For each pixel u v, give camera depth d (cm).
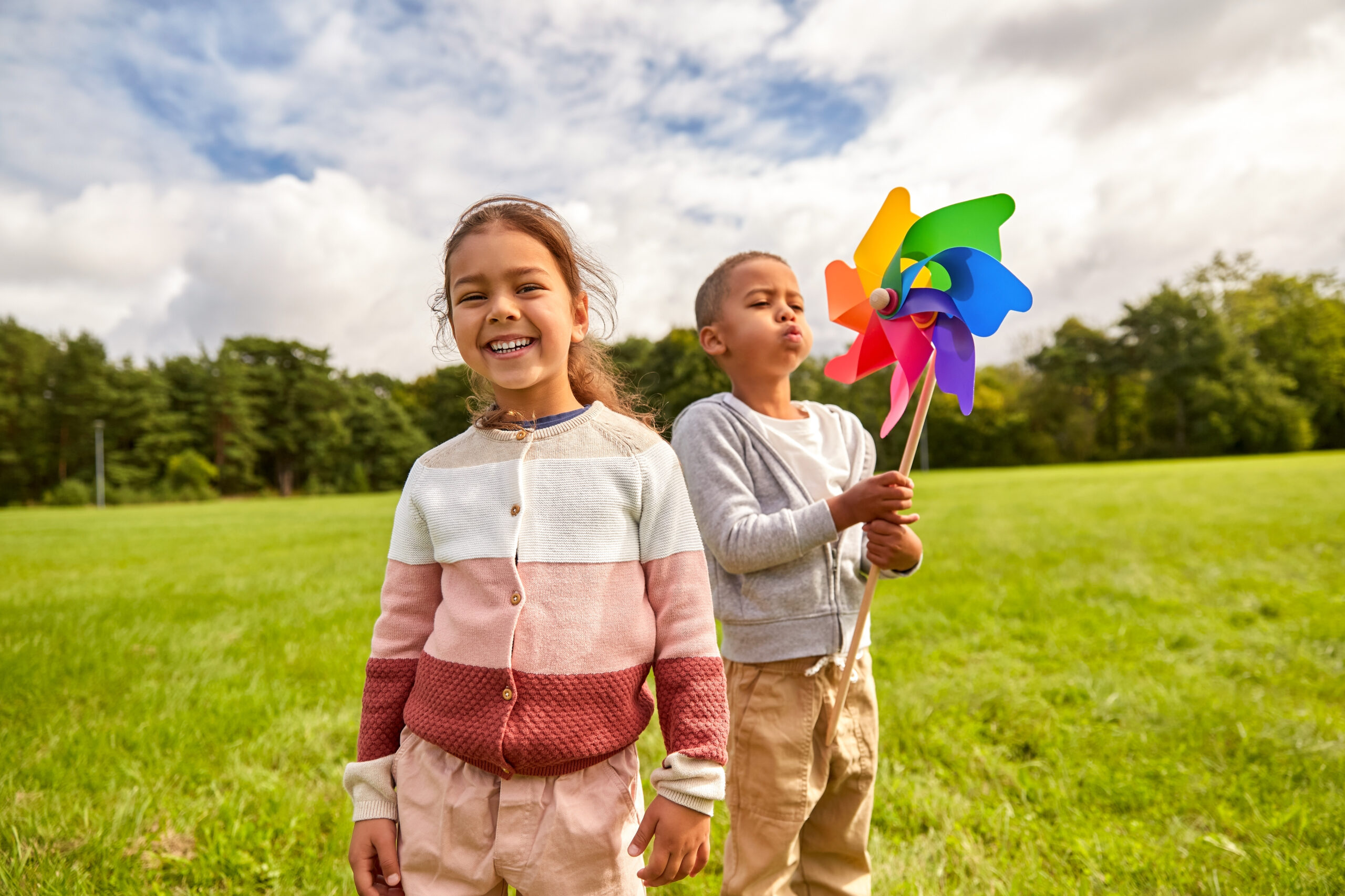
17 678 357
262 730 297
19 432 5012
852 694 167
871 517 152
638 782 115
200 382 5400
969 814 225
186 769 260
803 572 161
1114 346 4991
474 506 116
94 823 221
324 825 232
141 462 5106
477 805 108
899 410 151
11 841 210
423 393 5894
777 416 181
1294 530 784
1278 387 4625
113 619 506
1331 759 257
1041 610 473
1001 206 146
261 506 2950
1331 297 4897
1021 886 190
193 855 216
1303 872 190
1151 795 236
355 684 358
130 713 311
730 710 165
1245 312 4806
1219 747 268
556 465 117
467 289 118
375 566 788
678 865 107
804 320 180
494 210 123
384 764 116
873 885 192
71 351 5072
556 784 108
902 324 152
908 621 447
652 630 117
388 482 5331
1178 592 523
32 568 855
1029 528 920
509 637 108
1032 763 260
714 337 184
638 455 121
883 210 157
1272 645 386
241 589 644
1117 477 2144
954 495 1638
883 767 258
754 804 158
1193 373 4672
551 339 118
